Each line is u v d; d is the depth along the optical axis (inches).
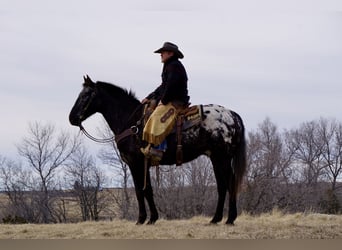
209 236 342.6
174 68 374.6
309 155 1740.9
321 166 1791.3
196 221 438.9
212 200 1224.2
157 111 373.1
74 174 1529.3
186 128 377.7
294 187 1437.0
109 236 347.6
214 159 389.7
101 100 406.9
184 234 347.6
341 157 1788.9
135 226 387.9
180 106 380.8
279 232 360.8
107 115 408.2
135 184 394.3
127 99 405.4
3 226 425.1
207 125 381.4
